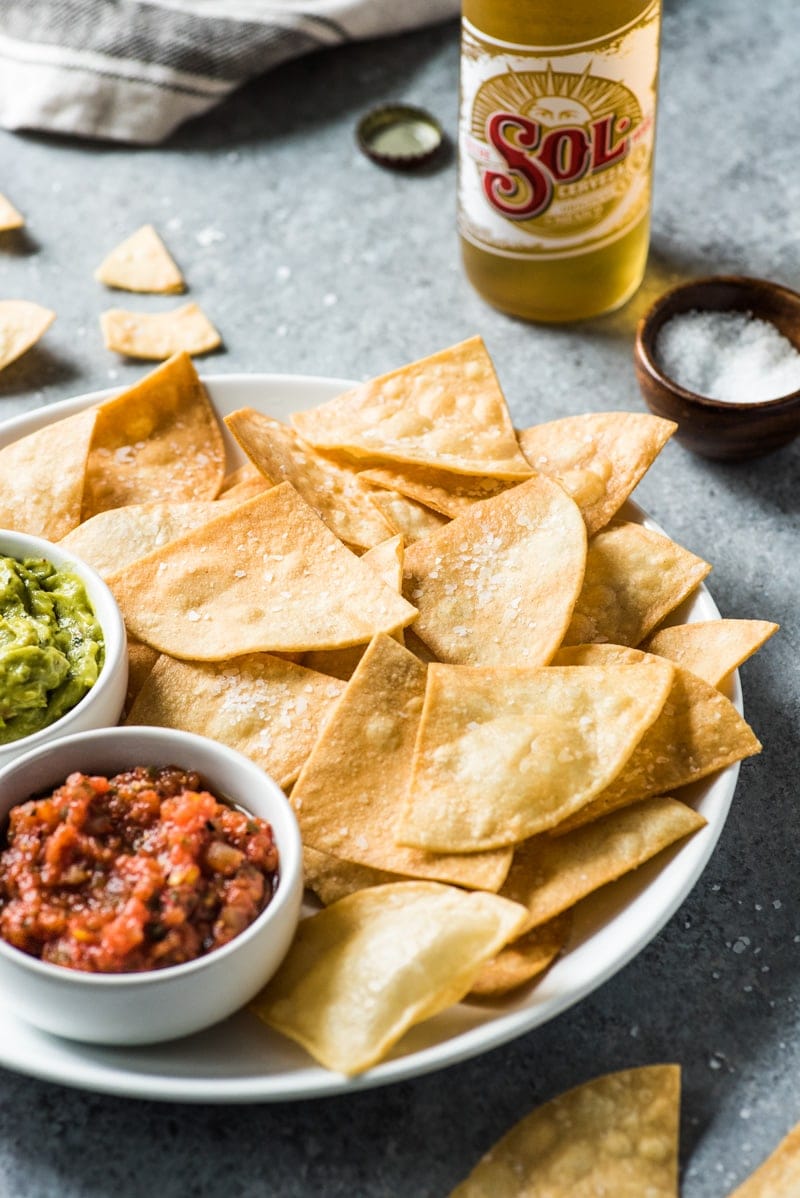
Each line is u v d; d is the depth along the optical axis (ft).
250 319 2.05
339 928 1.44
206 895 1.40
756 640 1.57
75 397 1.91
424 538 1.67
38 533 1.67
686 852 1.48
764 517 1.85
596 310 2.02
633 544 1.65
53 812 1.43
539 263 1.95
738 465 1.90
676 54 2.33
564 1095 1.42
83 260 2.13
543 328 2.03
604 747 1.49
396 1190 1.41
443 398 1.75
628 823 1.49
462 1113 1.44
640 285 2.07
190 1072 1.40
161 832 1.42
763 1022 1.49
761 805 1.62
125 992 1.36
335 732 1.51
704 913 1.55
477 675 1.52
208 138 2.27
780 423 1.81
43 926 1.38
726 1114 1.44
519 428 1.93
